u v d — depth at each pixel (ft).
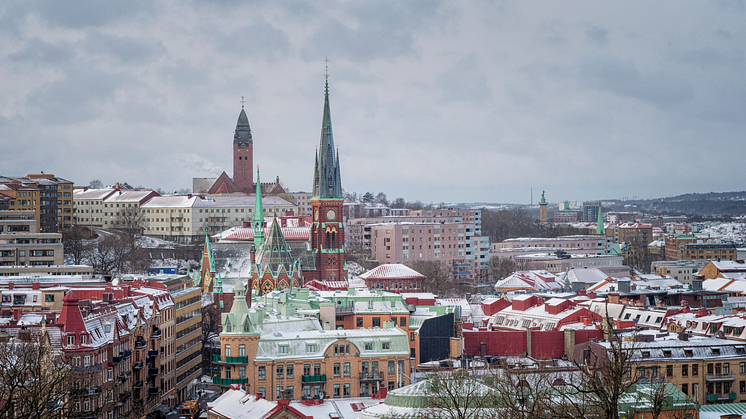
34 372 424.05
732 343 611.06
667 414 483.51
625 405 472.44
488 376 530.68
